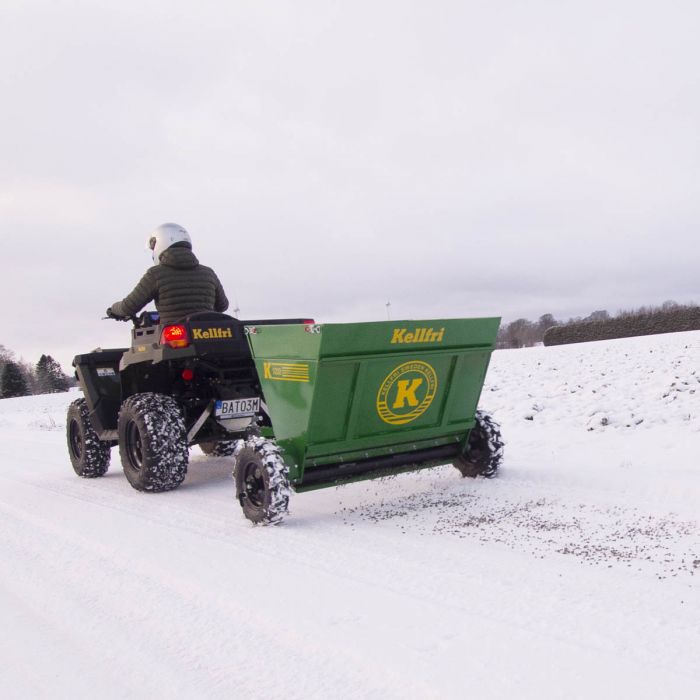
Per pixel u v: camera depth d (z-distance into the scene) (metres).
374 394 5.11
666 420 8.41
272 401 5.23
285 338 4.95
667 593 3.26
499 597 3.31
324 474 5.22
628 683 2.46
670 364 12.48
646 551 3.89
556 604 3.19
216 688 2.63
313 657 2.81
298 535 4.66
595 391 10.92
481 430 5.96
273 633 3.07
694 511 4.70
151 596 3.63
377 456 5.48
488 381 13.74
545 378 13.12
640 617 3.00
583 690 2.43
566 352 18.28
